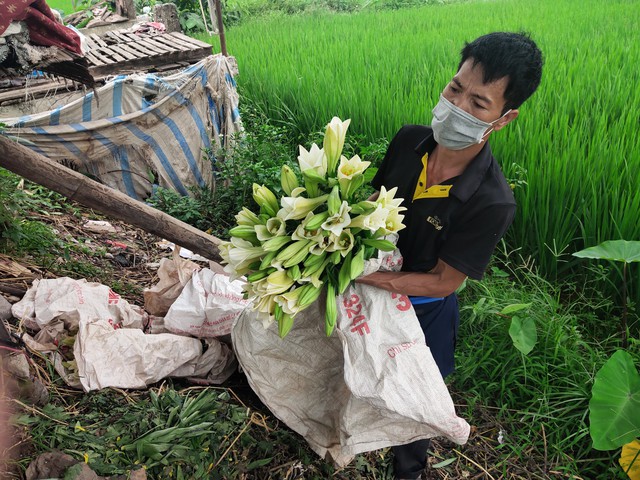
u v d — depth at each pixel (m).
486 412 3.29
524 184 4.66
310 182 2.01
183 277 3.31
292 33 10.55
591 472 2.97
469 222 2.06
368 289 2.24
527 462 3.00
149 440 2.43
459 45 8.61
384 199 1.97
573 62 7.27
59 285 3.07
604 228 4.26
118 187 5.17
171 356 2.88
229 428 2.69
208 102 5.31
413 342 2.18
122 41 6.17
